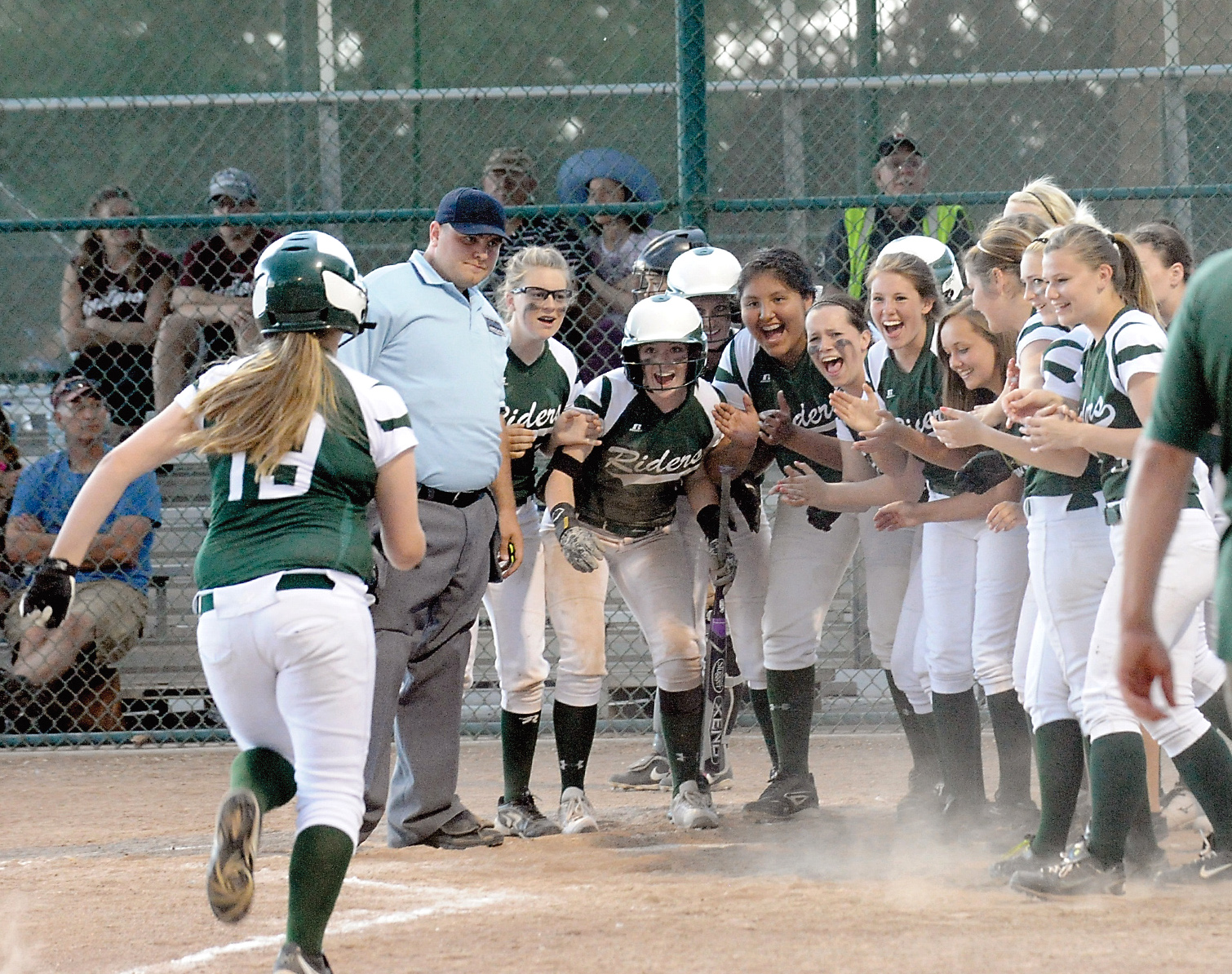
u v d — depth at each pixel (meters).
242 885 9.54
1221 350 7.32
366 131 30.03
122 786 22.84
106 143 30.52
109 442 28.84
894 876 14.33
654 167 29.64
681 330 17.12
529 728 18.28
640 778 22.09
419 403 15.91
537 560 18.36
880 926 11.59
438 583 16.06
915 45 29.23
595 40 30.05
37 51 30.78
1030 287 14.36
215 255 28.78
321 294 10.53
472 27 30.11
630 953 10.98
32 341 30.52
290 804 20.88
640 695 27.22
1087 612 13.29
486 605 18.33
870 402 16.78
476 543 16.39
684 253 20.55
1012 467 16.02
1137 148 28.84
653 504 18.17
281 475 10.12
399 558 10.98
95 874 15.70
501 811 18.36
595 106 29.66
